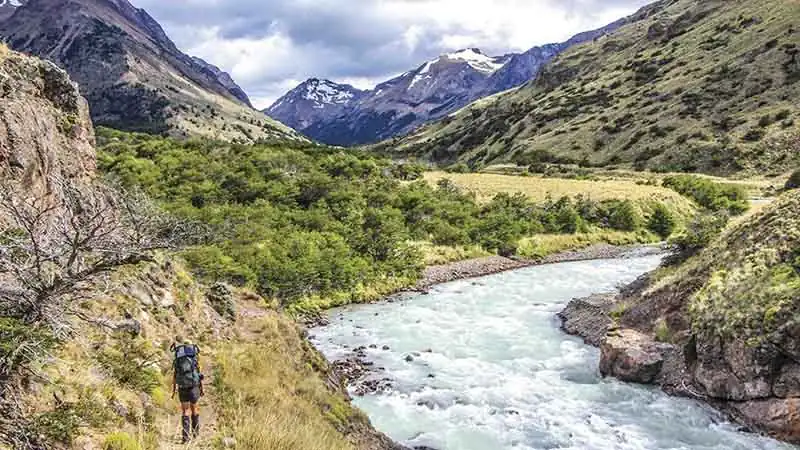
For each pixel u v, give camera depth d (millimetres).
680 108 123312
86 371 9828
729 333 19938
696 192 85625
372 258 49719
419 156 196750
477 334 31203
